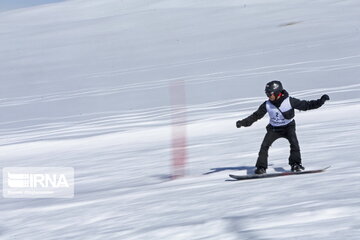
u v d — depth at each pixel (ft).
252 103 194.59
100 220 59.11
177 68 329.11
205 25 515.09
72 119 213.66
